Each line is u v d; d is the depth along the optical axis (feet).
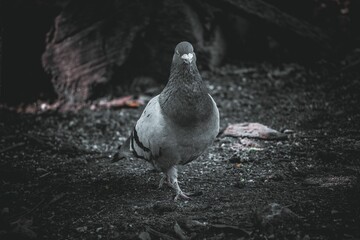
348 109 6.19
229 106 6.72
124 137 6.24
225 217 4.36
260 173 5.03
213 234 4.21
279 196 4.58
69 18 7.44
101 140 6.20
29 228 4.39
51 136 6.30
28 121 6.84
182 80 4.42
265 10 7.20
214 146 5.66
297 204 4.43
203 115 4.47
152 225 4.36
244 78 7.48
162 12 7.45
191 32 7.48
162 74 7.63
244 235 4.15
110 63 7.45
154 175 5.19
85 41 7.43
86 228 4.38
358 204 4.37
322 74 7.20
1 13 7.41
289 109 6.45
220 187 4.85
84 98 7.48
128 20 7.42
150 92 7.34
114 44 7.43
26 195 4.92
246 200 4.58
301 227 4.16
